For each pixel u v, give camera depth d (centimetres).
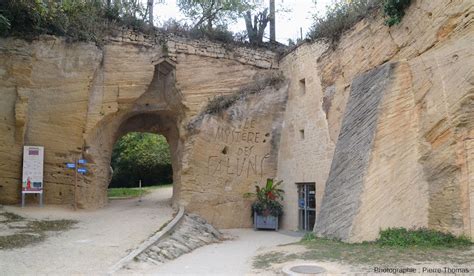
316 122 1328
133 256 773
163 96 1569
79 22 1362
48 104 1315
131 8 1496
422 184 912
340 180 962
